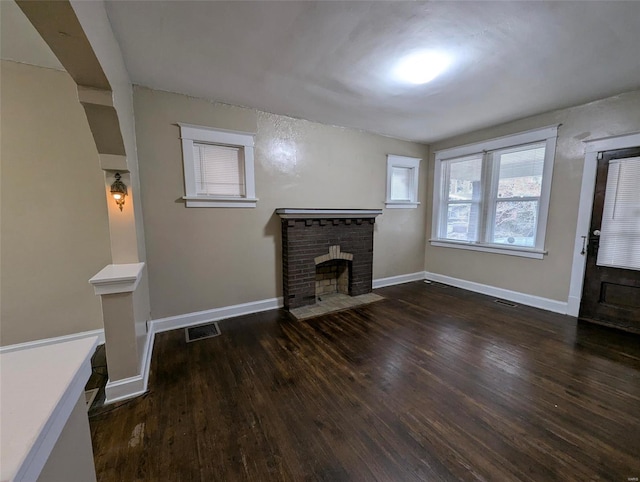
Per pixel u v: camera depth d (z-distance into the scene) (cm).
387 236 448
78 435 72
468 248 425
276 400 181
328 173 377
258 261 334
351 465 135
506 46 194
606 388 190
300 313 333
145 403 178
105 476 129
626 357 230
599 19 165
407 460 138
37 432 50
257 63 219
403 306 357
